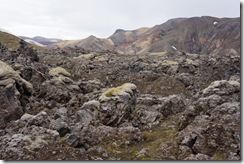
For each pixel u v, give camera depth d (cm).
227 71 8262
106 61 10450
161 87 6944
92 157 3058
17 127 3856
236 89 4106
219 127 3167
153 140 3697
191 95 6359
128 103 4369
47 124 3725
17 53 7569
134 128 3894
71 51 13538
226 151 3005
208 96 4044
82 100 5206
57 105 5041
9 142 3152
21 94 4925
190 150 3169
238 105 3509
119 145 3544
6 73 4728
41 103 5012
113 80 7975
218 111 3519
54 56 10675
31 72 5781
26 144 3098
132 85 4703
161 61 10381
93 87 6259
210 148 3075
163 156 3181
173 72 8412
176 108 4728
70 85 5950
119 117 4244
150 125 4266
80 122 4100
